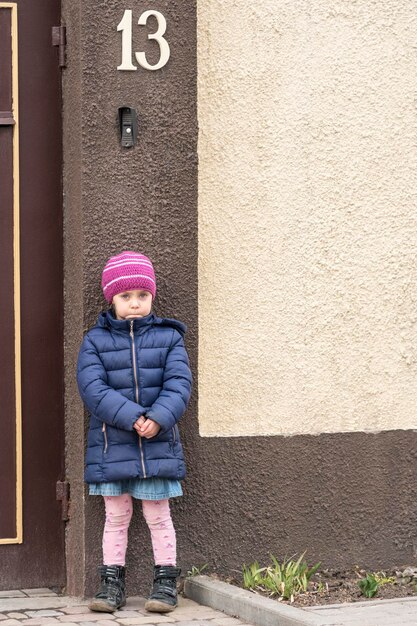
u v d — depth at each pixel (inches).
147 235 198.5
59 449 204.7
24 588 202.4
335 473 209.3
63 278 206.2
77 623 173.5
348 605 175.8
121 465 180.7
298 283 209.9
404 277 215.6
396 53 215.5
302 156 210.8
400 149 215.8
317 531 207.6
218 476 202.8
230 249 207.2
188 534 200.5
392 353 215.2
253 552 203.8
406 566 212.2
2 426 201.8
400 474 213.2
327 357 211.3
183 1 200.4
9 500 201.8
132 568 196.1
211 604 187.3
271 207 209.2
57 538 203.8
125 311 186.5
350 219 213.0
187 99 200.8
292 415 209.0
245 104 208.2
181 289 200.7
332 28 212.7
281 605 173.2
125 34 196.9
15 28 203.5
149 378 184.4
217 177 206.8
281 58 210.1
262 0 209.3
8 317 202.7
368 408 213.3
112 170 196.5
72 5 200.4
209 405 204.8
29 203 204.4
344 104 213.2
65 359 204.7
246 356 207.2
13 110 203.5
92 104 195.6
